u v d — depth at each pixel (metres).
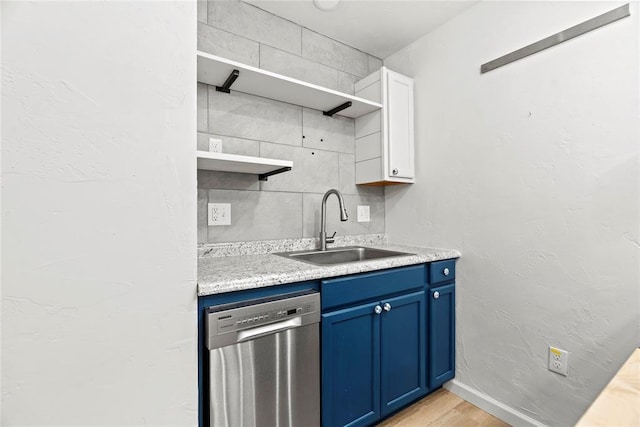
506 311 1.61
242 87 1.66
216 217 1.64
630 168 1.21
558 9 1.40
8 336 0.74
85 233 0.81
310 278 1.25
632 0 1.19
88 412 0.82
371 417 1.46
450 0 1.71
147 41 0.89
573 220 1.37
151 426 0.90
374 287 1.46
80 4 0.80
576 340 1.36
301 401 1.22
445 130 1.90
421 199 2.05
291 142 1.90
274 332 1.14
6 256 0.74
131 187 0.87
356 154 2.17
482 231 1.71
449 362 1.83
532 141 1.50
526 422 1.51
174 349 0.94
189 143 0.95
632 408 0.51
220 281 1.05
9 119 0.73
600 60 1.28
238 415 1.07
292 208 1.90
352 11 1.80
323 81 2.04
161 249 0.91
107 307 0.84
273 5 1.76
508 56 1.58
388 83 1.97
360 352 1.42
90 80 0.81
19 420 0.75
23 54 0.74
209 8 1.63
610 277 1.26
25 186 0.75
